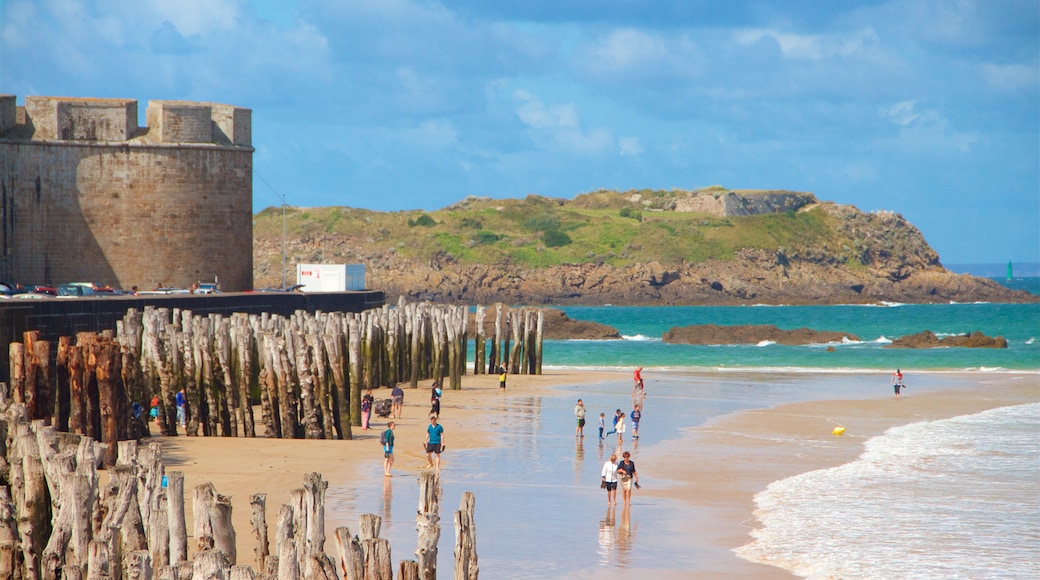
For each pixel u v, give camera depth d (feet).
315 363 156.46
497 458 146.82
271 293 251.19
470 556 67.00
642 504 117.80
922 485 129.80
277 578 57.72
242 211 277.23
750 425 190.19
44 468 72.43
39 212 255.50
